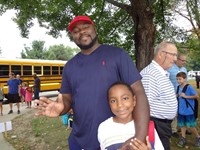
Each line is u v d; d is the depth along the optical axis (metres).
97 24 11.72
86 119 2.54
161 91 3.47
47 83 24.12
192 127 6.08
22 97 16.72
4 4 9.06
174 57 3.65
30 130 9.60
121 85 2.32
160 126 3.49
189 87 6.00
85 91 2.52
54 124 10.06
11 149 7.51
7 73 20.33
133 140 2.05
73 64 2.65
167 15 11.78
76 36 2.60
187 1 13.02
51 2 9.96
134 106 2.32
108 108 2.50
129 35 12.09
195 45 14.57
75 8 10.97
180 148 6.02
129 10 8.49
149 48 8.05
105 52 2.56
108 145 2.38
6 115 13.24
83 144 2.63
